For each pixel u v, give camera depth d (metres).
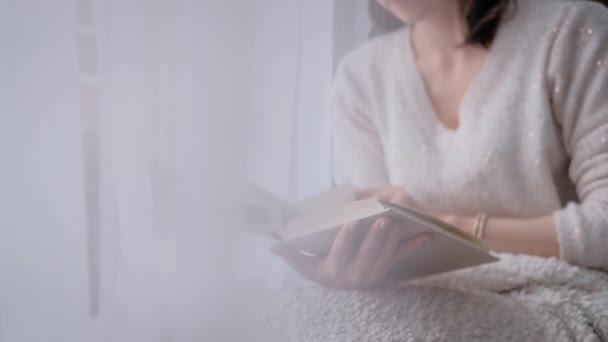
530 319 0.50
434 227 0.46
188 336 0.39
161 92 0.38
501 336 0.46
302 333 0.44
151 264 0.38
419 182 0.86
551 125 0.77
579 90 0.74
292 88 0.50
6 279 0.35
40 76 0.35
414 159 0.86
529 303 0.54
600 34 0.74
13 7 0.34
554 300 0.56
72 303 0.37
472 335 0.45
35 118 0.35
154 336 0.38
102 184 0.37
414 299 0.49
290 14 0.49
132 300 0.38
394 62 0.92
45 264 0.36
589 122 0.73
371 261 0.49
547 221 0.69
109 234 0.37
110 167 0.37
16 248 0.35
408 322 0.46
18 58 0.34
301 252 0.62
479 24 0.81
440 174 0.84
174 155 0.39
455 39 0.85
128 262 0.38
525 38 0.79
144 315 0.38
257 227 0.47
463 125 0.82
